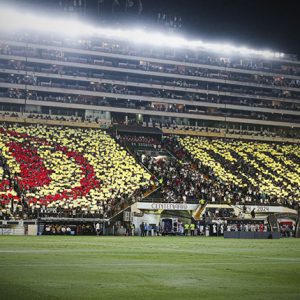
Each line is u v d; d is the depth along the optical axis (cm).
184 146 10619
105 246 3950
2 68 10706
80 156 8994
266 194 9106
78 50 11350
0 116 10194
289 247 4278
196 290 1514
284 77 12975
